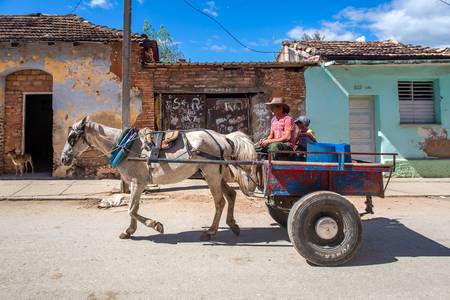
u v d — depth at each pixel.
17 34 11.30
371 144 12.59
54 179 11.19
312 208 4.38
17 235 5.63
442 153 12.40
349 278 4.01
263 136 11.73
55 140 11.49
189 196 8.84
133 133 5.55
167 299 3.47
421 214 7.36
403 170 12.11
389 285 3.82
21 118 12.26
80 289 3.68
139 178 5.45
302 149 5.56
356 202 8.65
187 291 3.65
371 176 4.84
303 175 4.80
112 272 4.14
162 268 4.28
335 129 12.08
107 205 7.87
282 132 5.52
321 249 4.36
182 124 11.69
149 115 11.54
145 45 11.90
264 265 4.41
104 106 11.57
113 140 5.62
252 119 11.77
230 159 5.63
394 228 6.25
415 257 4.73
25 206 7.93
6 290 3.64
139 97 11.54
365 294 3.60
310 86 11.96
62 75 11.55
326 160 4.84
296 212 4.38
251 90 11.69
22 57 11.53
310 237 4.44
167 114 11.64
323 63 11.76
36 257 4.61
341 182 4.82
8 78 12.20
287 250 5.02
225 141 5.68
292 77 11.91
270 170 4.76
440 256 4.78
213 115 11.80
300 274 4.12
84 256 4.67
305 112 11.95
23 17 13.12
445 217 7.09
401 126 12.27
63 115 11.53
